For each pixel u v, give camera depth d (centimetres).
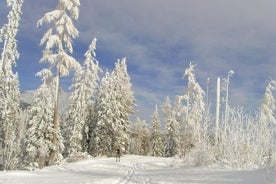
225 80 3791
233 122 2783
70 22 3100
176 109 6844
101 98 5400
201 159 2856
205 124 3039
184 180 1727
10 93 3788
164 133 7275
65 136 5203
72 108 5144
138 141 7831
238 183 1505
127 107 6025
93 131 5366
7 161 3228
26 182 1775
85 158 4388
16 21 3744
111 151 5325
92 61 5316
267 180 1427
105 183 1780
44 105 3944
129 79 6384
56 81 3158
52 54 3117
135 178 2041
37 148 3838
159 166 3434
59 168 2966
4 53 3738
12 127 3616
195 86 5697
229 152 2708
